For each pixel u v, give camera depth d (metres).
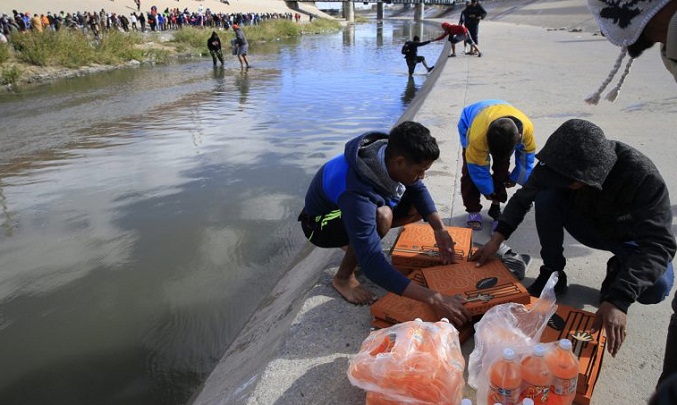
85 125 9.65
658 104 7.26
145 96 12.95
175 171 6.80
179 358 3.26
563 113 7.02
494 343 1.94
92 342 3.42
